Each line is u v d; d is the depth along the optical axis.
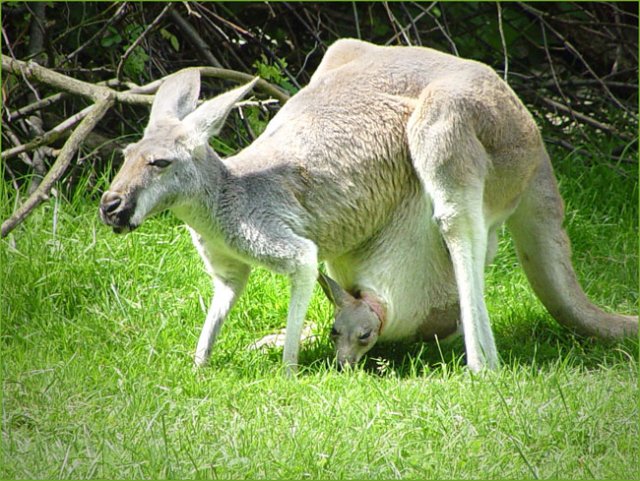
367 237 10.86
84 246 12.05
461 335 11.28
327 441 8.59
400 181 10.80
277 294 11.98
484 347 10.34
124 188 9.52
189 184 9.91
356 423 8.98
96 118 11.74
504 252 13.02
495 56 17.00
